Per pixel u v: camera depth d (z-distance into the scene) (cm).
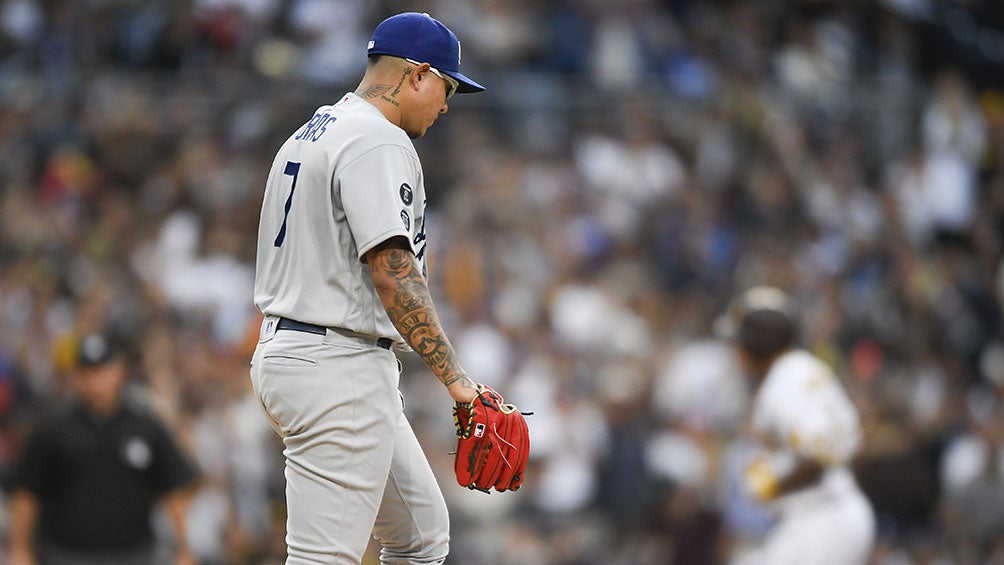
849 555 2573
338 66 5353
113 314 4156
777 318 2648
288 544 1409
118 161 5097
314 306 1378
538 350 4441
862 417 4022
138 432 2616
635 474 3975
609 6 5753
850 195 5588
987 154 5984
